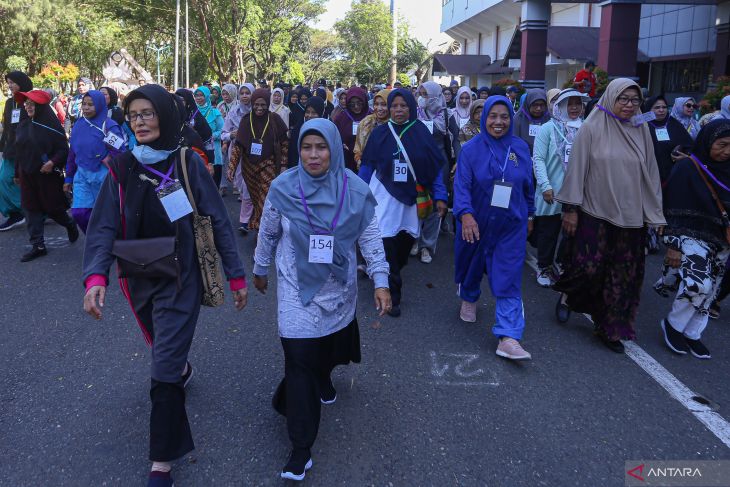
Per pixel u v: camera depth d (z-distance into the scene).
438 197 5.22
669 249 4.52
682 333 4.56
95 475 3.01
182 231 2.98
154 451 2.78
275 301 5.48
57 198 6.89
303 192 3.01
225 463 3.10
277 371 4.11
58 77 26.20
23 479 2.97
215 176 10.63
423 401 3.75
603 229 4.45
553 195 5.74
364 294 5.79
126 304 5.42
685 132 6.66
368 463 3.11
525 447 3.27
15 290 5.76
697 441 3.35
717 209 4.34
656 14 21.12
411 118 5.17
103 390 3.86
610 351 4.55
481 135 4.53
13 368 4.15
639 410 3.67
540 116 6.85
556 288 4.79
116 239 2.96
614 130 4.42
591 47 22.88
